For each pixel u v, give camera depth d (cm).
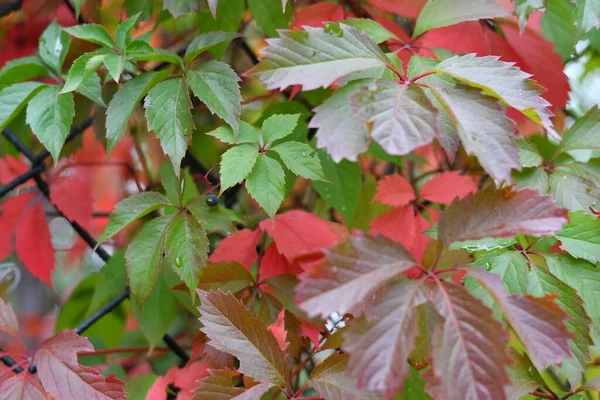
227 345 113
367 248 107
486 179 136
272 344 113
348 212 129
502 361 105
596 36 134
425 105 106
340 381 112
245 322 113
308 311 105
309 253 121
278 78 109
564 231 116
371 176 136
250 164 117
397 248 108
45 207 137
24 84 122
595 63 142
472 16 118
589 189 118
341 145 107
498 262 115
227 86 119
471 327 105
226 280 121
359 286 106
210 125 136
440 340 106
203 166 136
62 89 119
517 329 106
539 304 106
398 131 105
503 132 107
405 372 104
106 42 120
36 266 134
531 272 115
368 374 105
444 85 113
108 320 139
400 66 116
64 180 133
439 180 129
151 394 126
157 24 130
